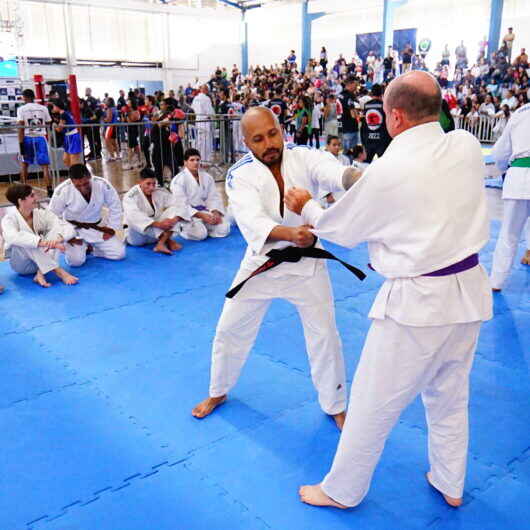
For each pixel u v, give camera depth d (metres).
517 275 4.93
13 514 2.16
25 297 4.52
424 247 1.67
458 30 18.78
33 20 19.36
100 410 2.89
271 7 23.59
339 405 2.70
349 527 2.09
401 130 1.74
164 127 9.61
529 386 3.09
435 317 1.73
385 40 20.06
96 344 3.65
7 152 10.24
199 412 2.82
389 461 2.46
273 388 3.09
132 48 22.36
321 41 22.77
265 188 2.31
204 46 24.22
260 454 2.52
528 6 17.41
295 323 3.92
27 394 3.05
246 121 2.24
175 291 4.63
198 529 2.08
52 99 12.84
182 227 6.24
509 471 2.39
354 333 3.77
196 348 3.59
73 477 2.37
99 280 4.93
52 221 4.90
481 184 1.76
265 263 2.39
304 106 11.91
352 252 5.71
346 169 2.21
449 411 2.05
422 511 2.17
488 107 15.08
